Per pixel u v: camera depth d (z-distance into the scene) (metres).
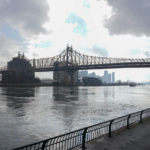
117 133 14.59
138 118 24.00
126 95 113.00
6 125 31.00
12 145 21.44
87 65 186.62
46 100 74.19
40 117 38.72
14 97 85.00
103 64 167.75
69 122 34.44
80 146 11.73
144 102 72.06
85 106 57.62
